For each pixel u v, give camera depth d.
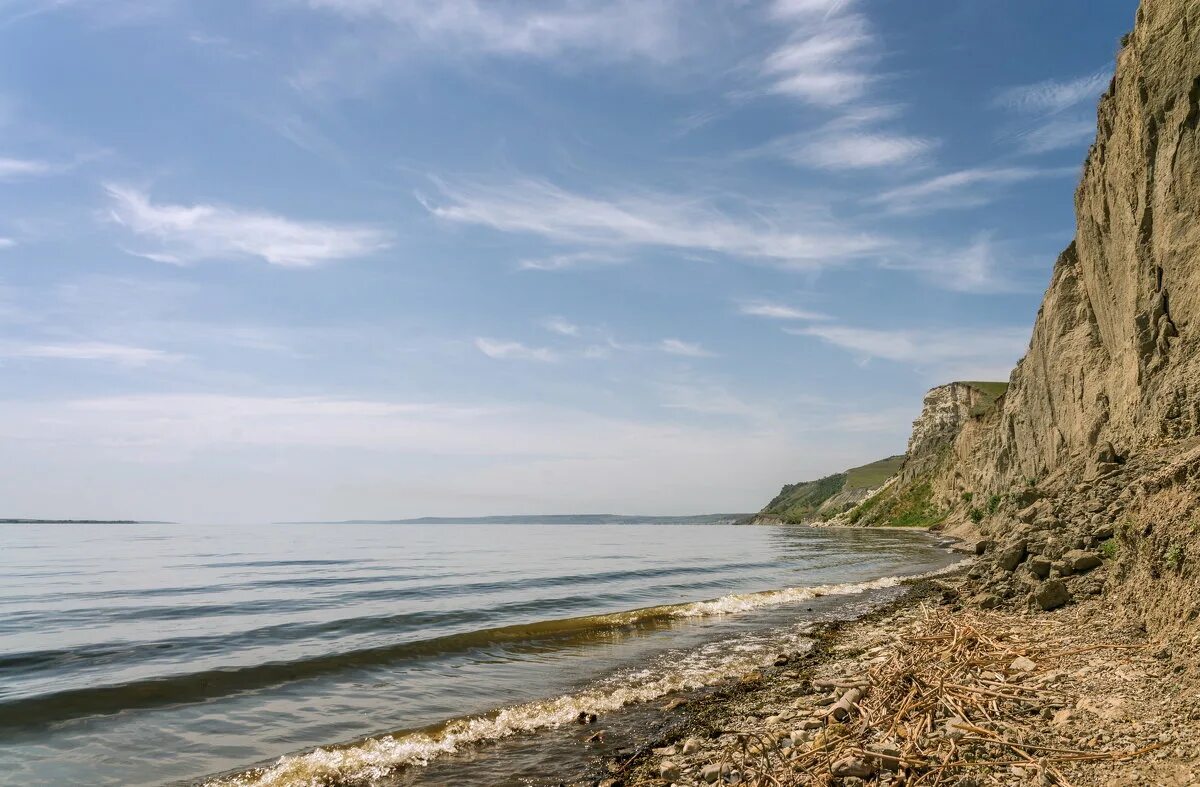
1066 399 35.06
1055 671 8.83
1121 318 26.44
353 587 36.59
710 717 10.97
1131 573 10.53
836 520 139.38
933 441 112.19
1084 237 32.25
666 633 19.34
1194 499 8.44
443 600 29.70
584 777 8.89
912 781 6.58
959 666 9.95
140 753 10.38
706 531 185.62
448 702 12.87
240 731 11.36
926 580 27.94
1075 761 6.10
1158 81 22.30
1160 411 18.38
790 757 8.12
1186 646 7.26
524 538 128.25
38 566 57.31
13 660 17.78
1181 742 5.67
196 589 36.84
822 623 19.61
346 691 13.73
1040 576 14.98
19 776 9.53
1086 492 18.28
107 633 22.19
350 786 9.03
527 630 19.78
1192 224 20.14
